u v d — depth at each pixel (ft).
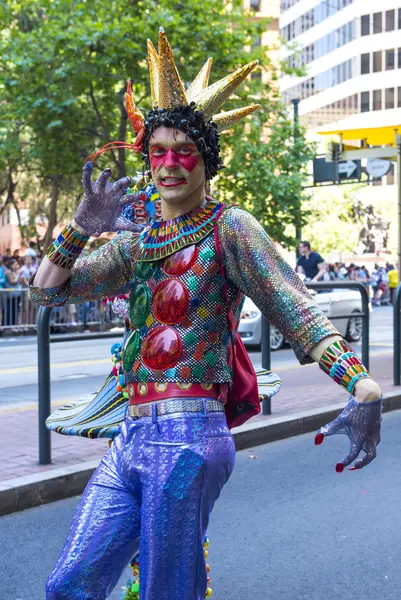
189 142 7.82
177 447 7.55
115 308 11.95
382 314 83.15
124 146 8.25
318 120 278.26
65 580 7.54
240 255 7.68
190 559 7.48
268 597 12.20
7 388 32.09
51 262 8.20
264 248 7.67
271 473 19.26
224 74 62.13
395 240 213.25
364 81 262.47
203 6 59.26
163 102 7.86
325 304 48.34
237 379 8.30
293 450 21.58
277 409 24.91
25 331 60.18
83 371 37.22
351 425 7.12
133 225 8.16
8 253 70.59
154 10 58.75
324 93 275.80
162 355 7.74
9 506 16.15
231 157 69.77
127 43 57.00
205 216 7.89
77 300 8.61
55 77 58.75
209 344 7.80
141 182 10.88
